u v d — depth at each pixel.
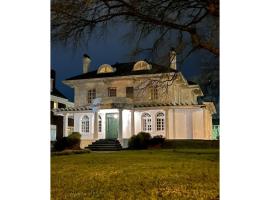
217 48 8.36
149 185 8.95
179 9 8.36
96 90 19.20
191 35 8.48
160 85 10.12
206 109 16.58
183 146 15.22
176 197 8.36
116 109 18.80
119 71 18.75
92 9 8.58
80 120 19.62
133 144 16.22
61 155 13.73
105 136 19.08
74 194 9.01
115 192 8.85
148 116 17.95
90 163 11.47
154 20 8.51
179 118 17.31
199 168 9.65
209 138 16.86
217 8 8.01
